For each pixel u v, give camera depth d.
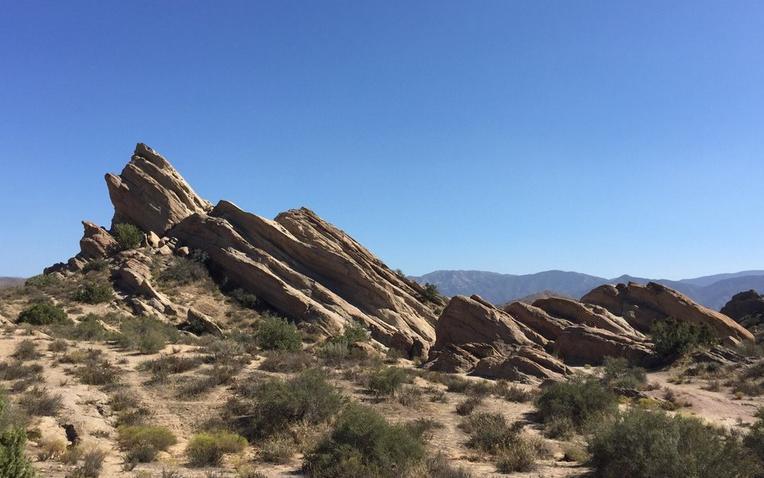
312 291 57.44
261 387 21.97
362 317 56.00
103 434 17.83
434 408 23.17
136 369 26.34
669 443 13.11
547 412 21.89
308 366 29.28
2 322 39.41
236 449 17.03
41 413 18.66
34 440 16.45
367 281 59.97
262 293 56.81
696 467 12.65
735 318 61.38
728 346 44.53
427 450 16.39
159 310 49.81
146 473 13.94
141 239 66.12
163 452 16.67
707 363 36.00
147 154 74.38
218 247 61.22
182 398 22.23
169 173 72.75
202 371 26.20
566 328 43.31
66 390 21.58
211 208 74.69
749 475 13.00
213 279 59.00
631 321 52.03
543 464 16.31
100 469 14.24
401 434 15.34
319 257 60.88
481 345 38.88
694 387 31.84
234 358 29.89
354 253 64.31
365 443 14.94
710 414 24.91
